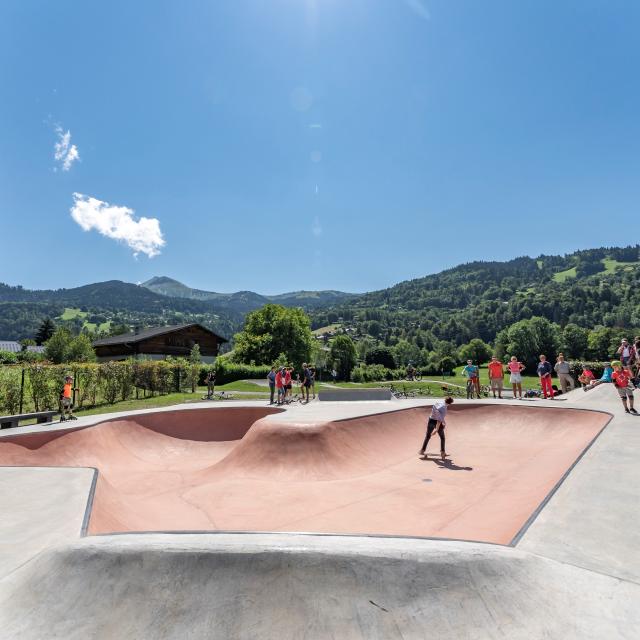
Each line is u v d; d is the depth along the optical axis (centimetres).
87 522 462
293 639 292
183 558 345
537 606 301
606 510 459
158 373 2212
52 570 351
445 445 1130
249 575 331
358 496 770
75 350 3628
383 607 307
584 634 277
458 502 707
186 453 1203
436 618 299
